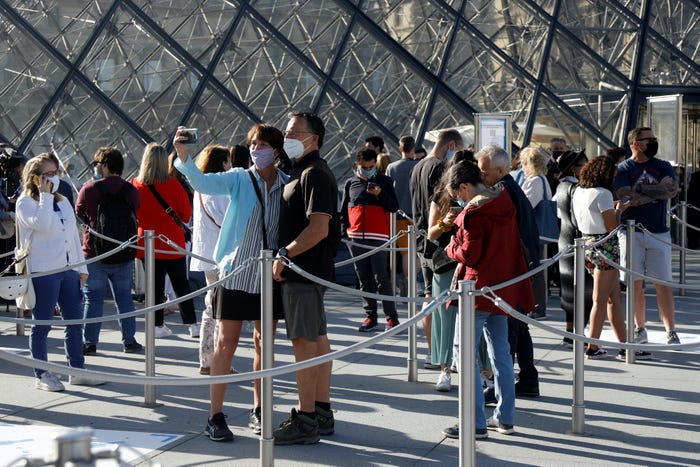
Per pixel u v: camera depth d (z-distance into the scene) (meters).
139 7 16.91
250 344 10.36
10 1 16.69
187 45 16.84
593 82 18.33
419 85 17.12
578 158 10.38
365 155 11.05
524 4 18.61
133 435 6.75
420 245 8.84
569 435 6.82
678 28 19.42
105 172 9.65
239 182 6.69
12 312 12.52
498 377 6.84
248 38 17.00
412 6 17.89
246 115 16.23
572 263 10.19
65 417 7.27
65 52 16.34
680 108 14.05
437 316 8.13
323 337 6.81
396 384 8.43
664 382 8.55
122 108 16.09
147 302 7.55
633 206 10.09
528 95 17.64
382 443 6.61
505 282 6.38
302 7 17.44
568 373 8.93
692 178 20.14
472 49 17.75
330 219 6.46
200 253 8.90
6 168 12.24
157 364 9.28
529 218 6.98
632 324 9.47
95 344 9.77
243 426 7.04
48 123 15.73
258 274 6.54
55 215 8.01
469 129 16.78
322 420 6.79
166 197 10.38
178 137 6.43
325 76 16.75
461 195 6.61
